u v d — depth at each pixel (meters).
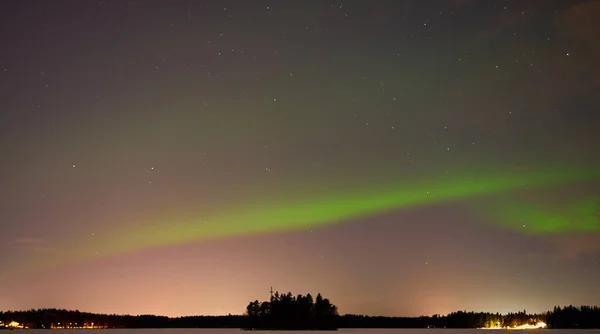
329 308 150.50
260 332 144.00
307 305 150.50
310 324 146.62
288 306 150.25
